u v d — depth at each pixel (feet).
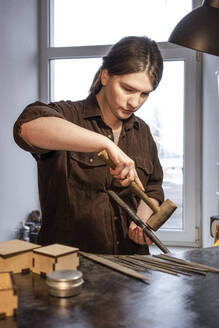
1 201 7.07
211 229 5.23
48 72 8.86
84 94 8.80
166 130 8.47
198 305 1.78
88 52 8.61
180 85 8.39
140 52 3.22
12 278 1.79
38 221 8.14
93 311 1.70
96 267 2.30
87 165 3.87
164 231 8.52
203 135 7.97
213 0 2.99
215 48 2.97
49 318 1.63
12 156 7.52
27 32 8.23
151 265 2.39
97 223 3.86
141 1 8.39
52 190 3.83
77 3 8.71
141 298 1.85
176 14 8.29
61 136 2.68
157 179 4.52
